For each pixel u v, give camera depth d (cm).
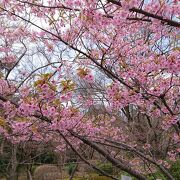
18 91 447
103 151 425
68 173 1015
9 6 449
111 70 427
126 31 438
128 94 403
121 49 447
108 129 655
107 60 446
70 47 406
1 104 416
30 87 414
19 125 403
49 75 325
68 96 347
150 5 336
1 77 502
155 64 384
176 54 354
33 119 419
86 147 659
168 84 418
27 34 545
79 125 502
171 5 320
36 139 583
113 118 659
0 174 1061
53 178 1030
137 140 688
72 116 398
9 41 639
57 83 330
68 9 385
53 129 399
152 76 435
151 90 423
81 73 350
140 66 418
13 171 839
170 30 447
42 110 373
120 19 342
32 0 418
